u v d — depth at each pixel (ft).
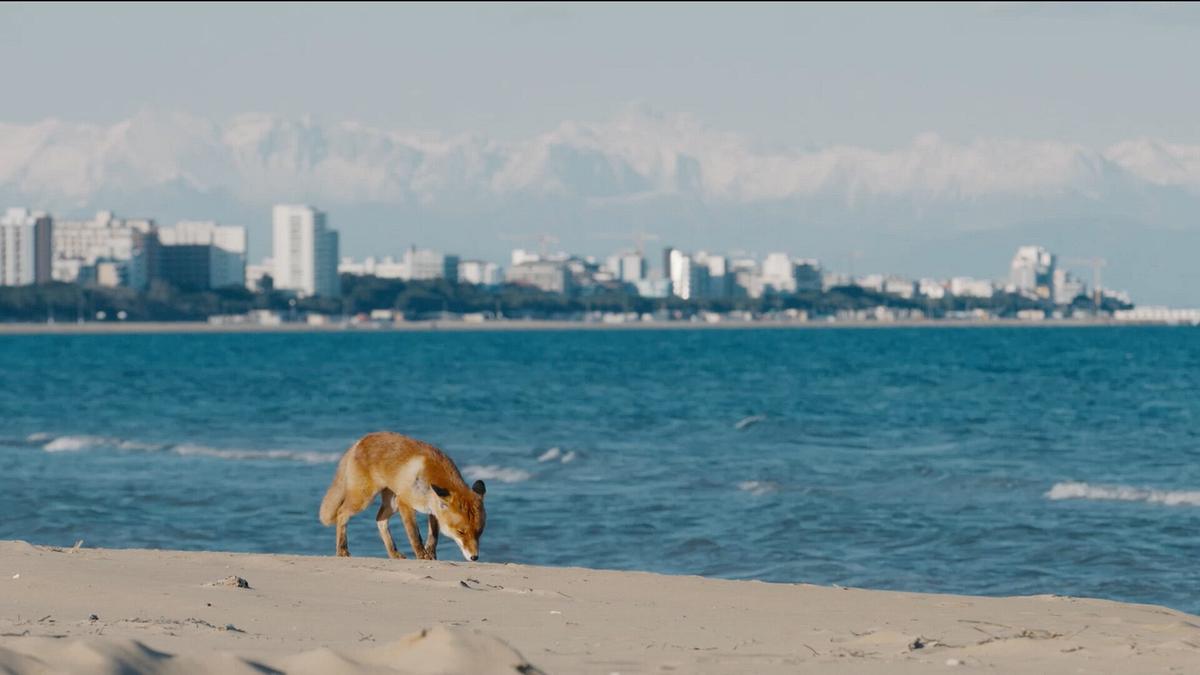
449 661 78.95
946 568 207.82
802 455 378.73
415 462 161.68
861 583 198.08
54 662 73.36
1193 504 271.08
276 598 124.06
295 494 296.30
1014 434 436.76
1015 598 139.13
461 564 154.20
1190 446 388.37
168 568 144.25
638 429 476.54
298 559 154.71
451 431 475.72
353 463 164.96
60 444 423.64
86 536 245.24
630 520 255.70
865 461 359.66
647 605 128.06
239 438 450.71
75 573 135.23
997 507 268.82
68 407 629.10
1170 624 120.16
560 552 225.35
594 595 133.80
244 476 333.21
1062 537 230.27
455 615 117.08
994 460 359.25
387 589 132.46
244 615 112.98
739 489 300.40
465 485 161.27
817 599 135.33
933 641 104.58
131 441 425.69
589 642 103.86
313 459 375.25
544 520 257.14
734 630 112.68
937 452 384.68
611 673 88.63
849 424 484.74
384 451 163.73
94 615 109.19
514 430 477.77
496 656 80.79
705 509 268.41
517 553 225.15
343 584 135.33
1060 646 100.63
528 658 94.58
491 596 129.80
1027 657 96.73
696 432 461.37
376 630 106.63
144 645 77.71
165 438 451.94
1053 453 376.07
